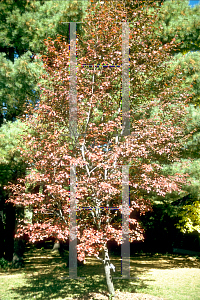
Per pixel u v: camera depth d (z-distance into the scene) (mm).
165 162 9188
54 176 6332
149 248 16719
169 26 11125
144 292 7371
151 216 16469
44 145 6758
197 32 11273
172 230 16156
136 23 7988
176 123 8102
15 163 9000
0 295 7605
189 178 9242
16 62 8695
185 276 9453
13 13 9828
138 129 7090
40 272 11086
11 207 14234
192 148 10250
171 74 9547
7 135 8375
